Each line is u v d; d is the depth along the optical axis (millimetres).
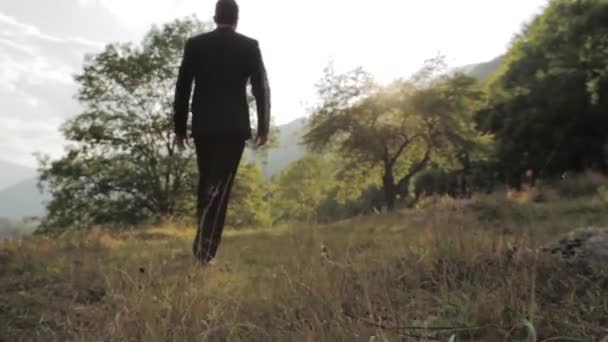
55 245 5984
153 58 35188
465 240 3439
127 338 2061
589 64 30750
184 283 2721
